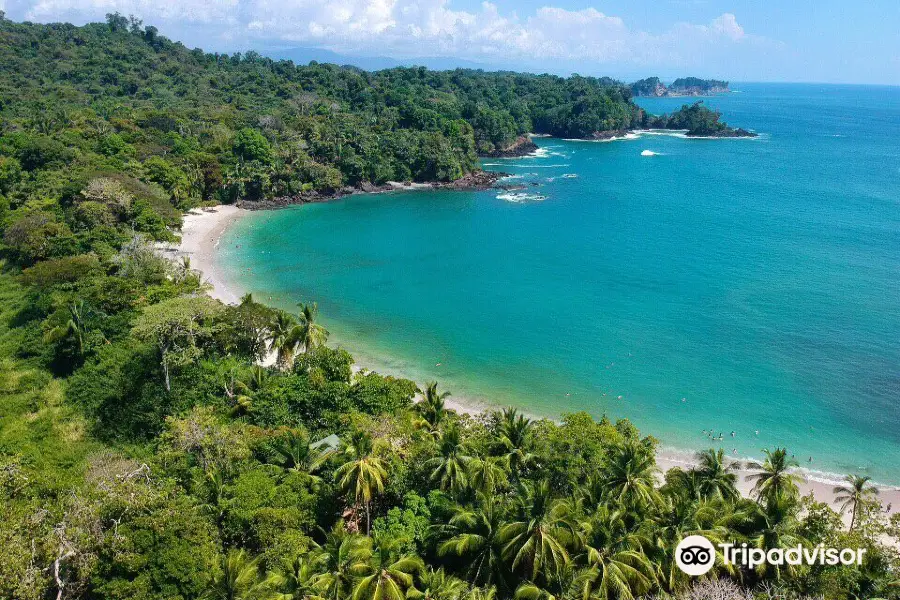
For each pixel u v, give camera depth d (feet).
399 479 153.17
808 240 446.60
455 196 612.70
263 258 409.69
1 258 349.82
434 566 132.16
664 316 321.11
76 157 480.23
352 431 170.09
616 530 131.75
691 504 139.23
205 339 235.20
